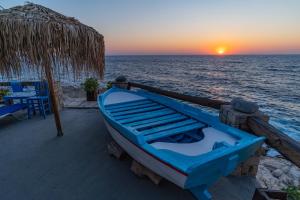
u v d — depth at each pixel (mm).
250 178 2637
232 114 2535
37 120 5113
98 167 2945
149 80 31984
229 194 2332
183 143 2576
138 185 2520
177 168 1668
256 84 27703
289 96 18938
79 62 3789
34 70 3387
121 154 3115
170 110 3914
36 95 5398
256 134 2277
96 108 6168
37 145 3688
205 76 39812
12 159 3189
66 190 2439
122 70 55344
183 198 2287
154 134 2643
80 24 3660
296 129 9766
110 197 2305
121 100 4980
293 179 3342
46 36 2982
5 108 4883
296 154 1700
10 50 2945
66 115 5500
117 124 2650
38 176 2732
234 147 1790
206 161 1567
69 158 3217
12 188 2482
